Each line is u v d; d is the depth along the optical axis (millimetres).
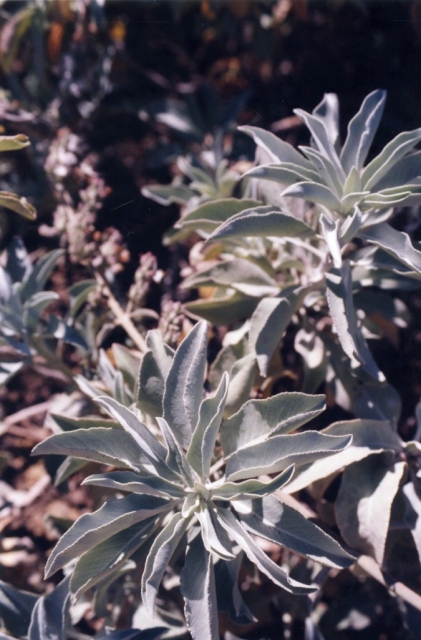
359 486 450
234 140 728
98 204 585
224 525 398
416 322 633
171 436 399
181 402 421
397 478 444
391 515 474
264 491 391
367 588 552
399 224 643
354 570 456
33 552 617
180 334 520
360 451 447
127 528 413
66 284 717
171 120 716
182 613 525
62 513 641
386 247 435
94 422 472
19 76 781
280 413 414
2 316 514
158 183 748
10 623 475
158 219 721
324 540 394
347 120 751
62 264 718
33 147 689
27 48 733
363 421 455
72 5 683
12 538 624
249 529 403
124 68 741
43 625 434
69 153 633
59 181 643
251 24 765
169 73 787
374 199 439
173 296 680
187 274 633
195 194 649
